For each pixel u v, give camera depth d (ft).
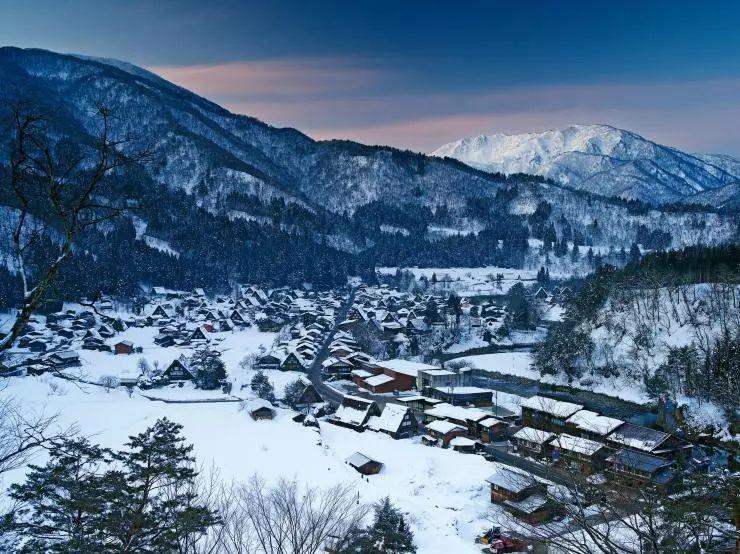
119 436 162.71
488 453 169.99
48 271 33.86
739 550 34.91
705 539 34.73
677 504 35.14
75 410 188.75
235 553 50.98
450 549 105.50
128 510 58.39
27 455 49.52
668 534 34.12
